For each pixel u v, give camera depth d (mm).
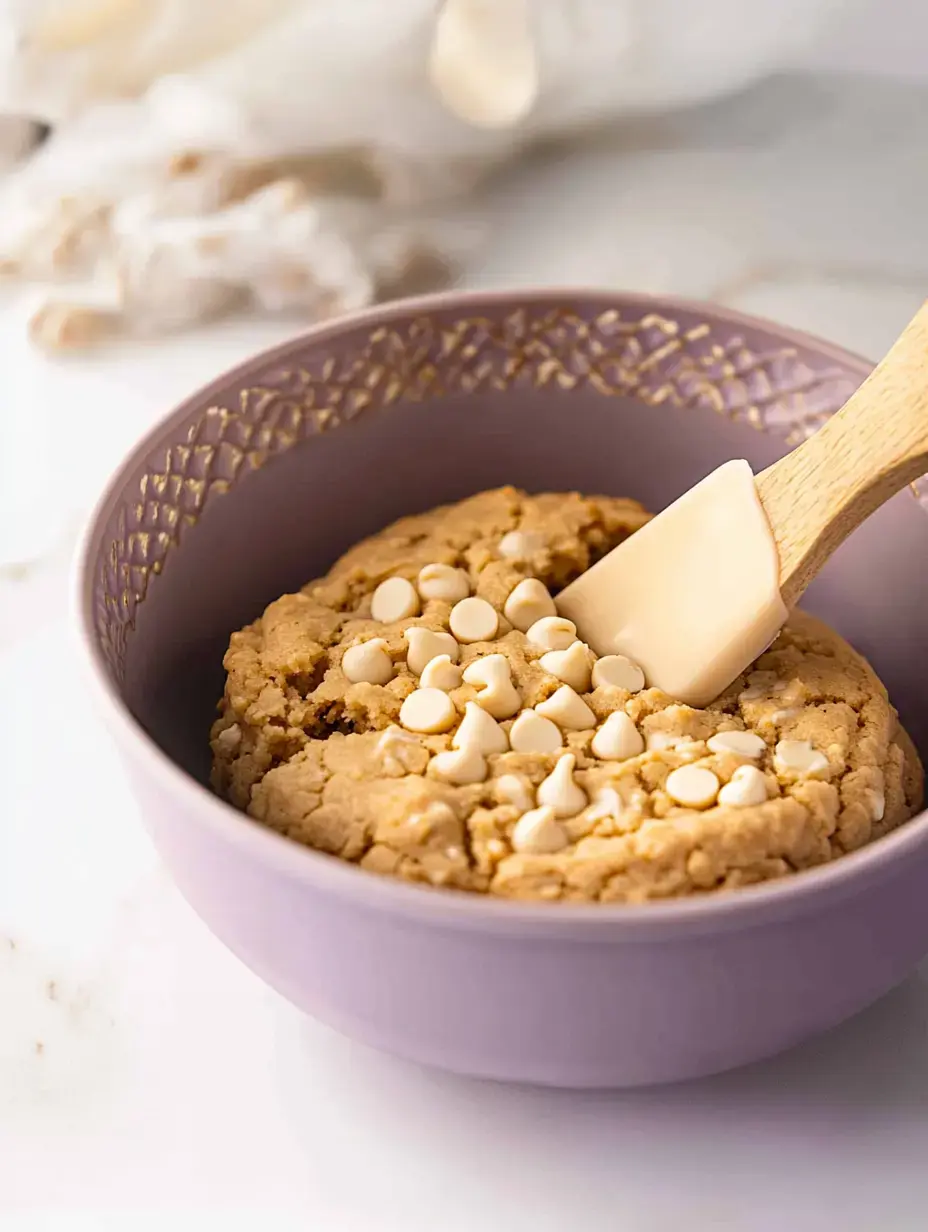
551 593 482
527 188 683
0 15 619
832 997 381
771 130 704
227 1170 407
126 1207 401
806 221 662
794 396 487
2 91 635
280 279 631
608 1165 407
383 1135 414
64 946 452
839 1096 419
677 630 434
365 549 482
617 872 380
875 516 478
